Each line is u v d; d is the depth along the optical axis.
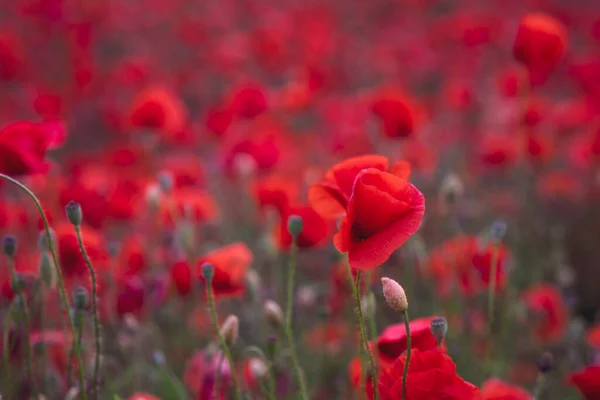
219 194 5.10
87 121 7.64
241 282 2.62
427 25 10.05
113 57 9.84
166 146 5.91
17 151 2.27
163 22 10.37
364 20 10.55
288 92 6.12
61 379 2.52
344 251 1.55
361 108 5.30
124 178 4.21
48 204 3.66
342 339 3.45
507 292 3.50
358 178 1.58
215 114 4.79
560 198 5.59
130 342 3.05
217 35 9.66
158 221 3.47
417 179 5.79
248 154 4.20
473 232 5.12
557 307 3.56
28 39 8.24
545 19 3.28
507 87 5.18
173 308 3.46
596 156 4.58
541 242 5.27
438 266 3.53
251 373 2.48
